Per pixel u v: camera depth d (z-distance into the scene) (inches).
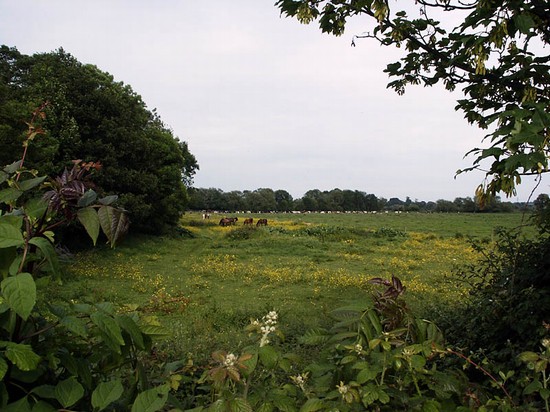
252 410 51.2
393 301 64.0
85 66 873.5
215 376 49.6
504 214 2588.6
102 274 512.7
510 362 106.3
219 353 52.6
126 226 52.6
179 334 222.4
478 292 174.7
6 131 444.8
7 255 49.9
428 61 131.8
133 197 753.6
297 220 2050.9
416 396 55.6
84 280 462.0
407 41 132.2
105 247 696.4
